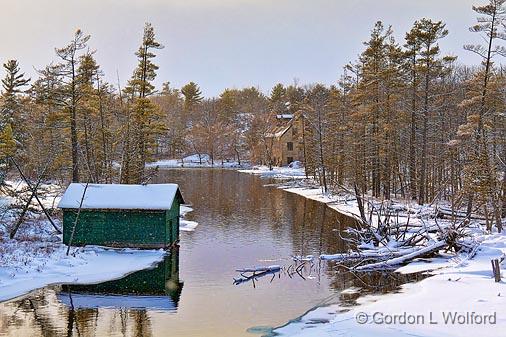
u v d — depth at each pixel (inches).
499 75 1560.0
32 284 922.7
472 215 1577.3
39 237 1258.6
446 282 846.5
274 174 3772.1
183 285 933.2
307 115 3331.7
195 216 1797.5
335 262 1117.7
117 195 1237.1
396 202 1972.2
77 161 1688.0
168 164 4987.7
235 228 1558.8
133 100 2081.7
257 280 968.9
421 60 1894.7
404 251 1122.7
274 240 1369.3
